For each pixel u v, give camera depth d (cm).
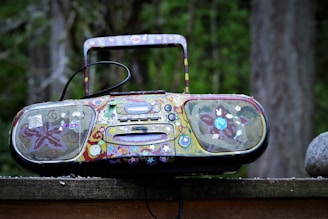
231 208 169
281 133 638
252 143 161
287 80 650
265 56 658
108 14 668
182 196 163
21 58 1098
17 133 163
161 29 815
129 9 693
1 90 1112
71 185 158
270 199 171
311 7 670
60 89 820
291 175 628
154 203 164
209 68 1036
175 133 158
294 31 655
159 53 722
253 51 673
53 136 162
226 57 1038
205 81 1027
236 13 991
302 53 656
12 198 154
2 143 886
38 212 158
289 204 172
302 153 637
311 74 660
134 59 687
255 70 667
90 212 161
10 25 1014
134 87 855
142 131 158
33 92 970
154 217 161
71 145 161
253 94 669
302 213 173
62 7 688
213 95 164
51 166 161
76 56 702
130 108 160
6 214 156
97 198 159
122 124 159
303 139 642
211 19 1001
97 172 162
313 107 658
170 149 157
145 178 163
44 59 1035
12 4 1051
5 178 154
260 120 163
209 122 161
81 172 163
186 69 183
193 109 161
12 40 1059
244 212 169
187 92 180
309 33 663
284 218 171
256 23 670
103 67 627
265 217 170
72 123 162
